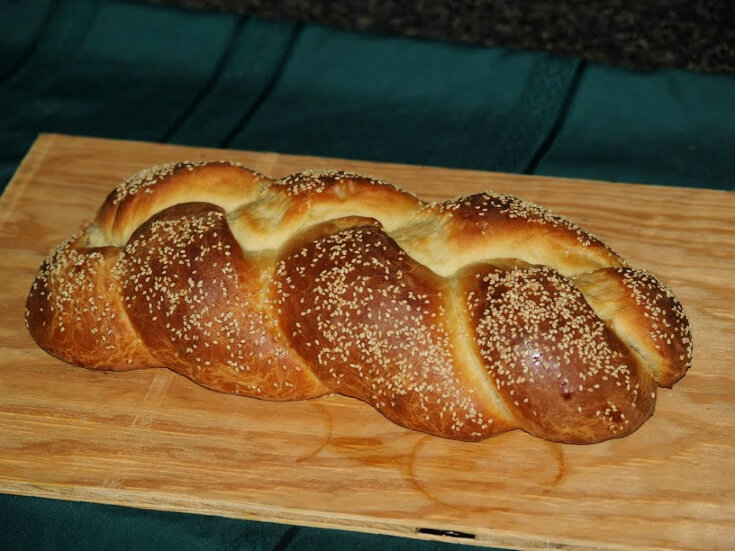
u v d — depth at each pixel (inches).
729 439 29.0
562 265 29.2
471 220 29.0
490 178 34.4
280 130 36.8
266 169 34.8
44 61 38.8
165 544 28.2
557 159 35.4
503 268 28.5
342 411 29.7
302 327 28.5
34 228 33.8
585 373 27.5
